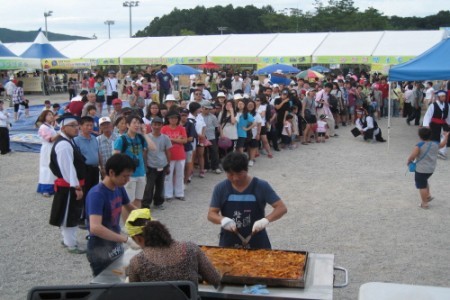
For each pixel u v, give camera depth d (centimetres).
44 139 1050
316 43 3112
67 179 695
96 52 3456
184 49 3303
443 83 2556
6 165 1387
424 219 890
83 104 1334
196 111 1189
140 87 2186
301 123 1750
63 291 292
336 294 586
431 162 938
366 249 739
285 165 1395
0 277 642
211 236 797
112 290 292
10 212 945
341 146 1731
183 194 1020
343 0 8988
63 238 753
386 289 306
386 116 2672
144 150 886
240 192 473
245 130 1298
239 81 2447
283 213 465
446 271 656
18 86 2220
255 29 11662
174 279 349
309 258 438
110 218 459
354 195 1062
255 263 420
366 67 4572
